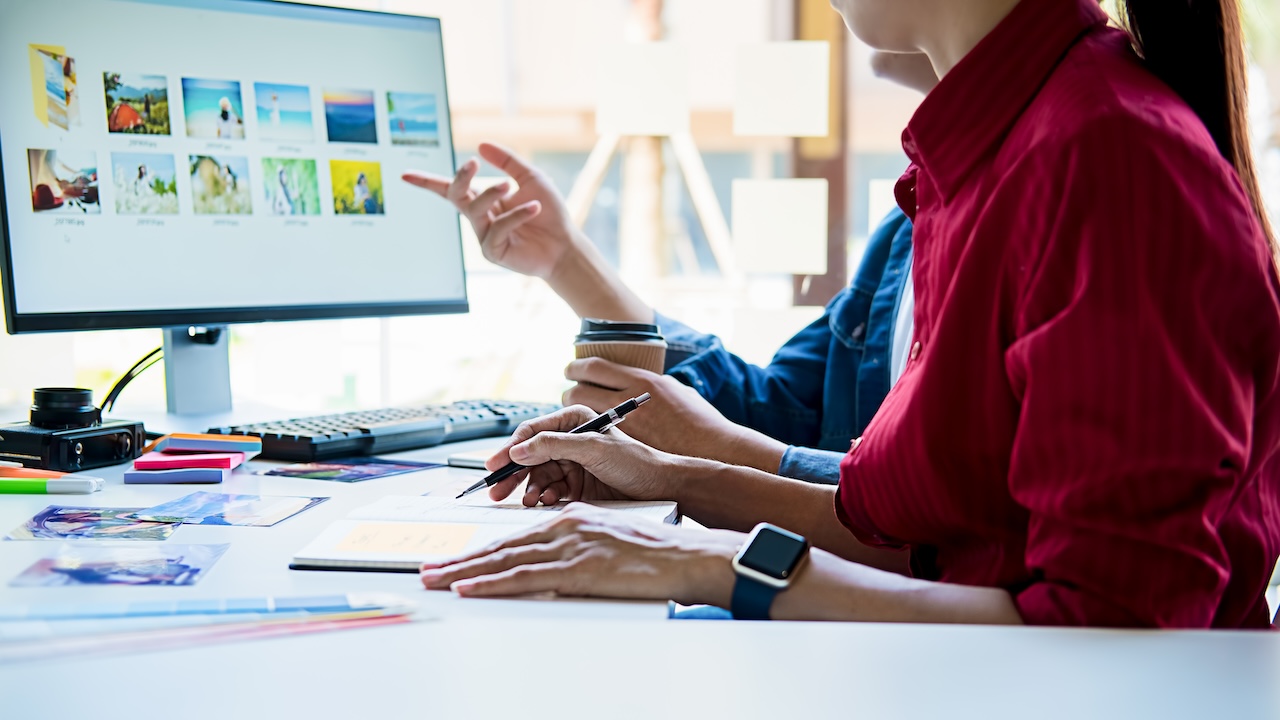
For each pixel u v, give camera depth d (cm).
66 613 62
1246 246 67
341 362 245
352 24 150
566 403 126
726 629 61
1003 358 74
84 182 128
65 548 83
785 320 237
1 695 50
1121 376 64
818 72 206
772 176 494
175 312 134
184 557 81
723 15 445
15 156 123
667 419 122
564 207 150
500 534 86
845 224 293
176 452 117
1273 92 305
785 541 74
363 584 75
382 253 153
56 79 126
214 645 58
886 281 144
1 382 163
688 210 502
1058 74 76
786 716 49
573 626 62
